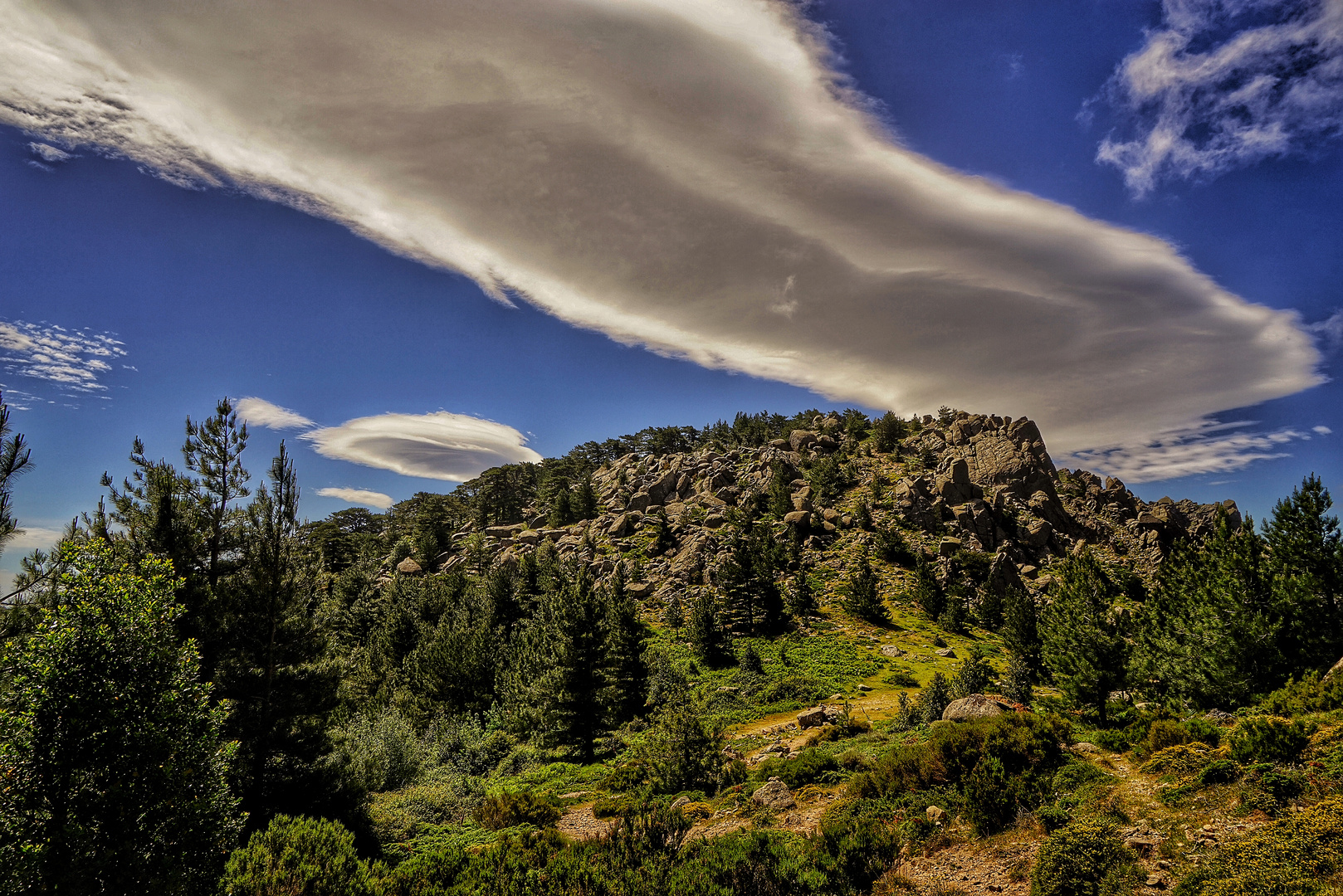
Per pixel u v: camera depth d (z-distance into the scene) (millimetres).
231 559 18594
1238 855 7625
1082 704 24094
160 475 17641
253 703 16969
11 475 9891
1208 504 108188
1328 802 8148
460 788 22938
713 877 9641
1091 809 10609
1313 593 20219
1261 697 19250
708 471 121438
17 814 6777
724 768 19875
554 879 9828
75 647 7457
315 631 18344
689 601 72000
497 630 49188
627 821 11797
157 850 7418
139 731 7434
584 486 124875
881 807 13164
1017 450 113375
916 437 130000
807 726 30531
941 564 80000
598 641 33750
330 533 96438
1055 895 8430
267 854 9844
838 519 94688
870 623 64625
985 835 11047
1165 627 25031
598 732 33875
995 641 61719
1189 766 10938
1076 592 25172
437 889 9914
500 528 122312
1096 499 113875
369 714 32344
